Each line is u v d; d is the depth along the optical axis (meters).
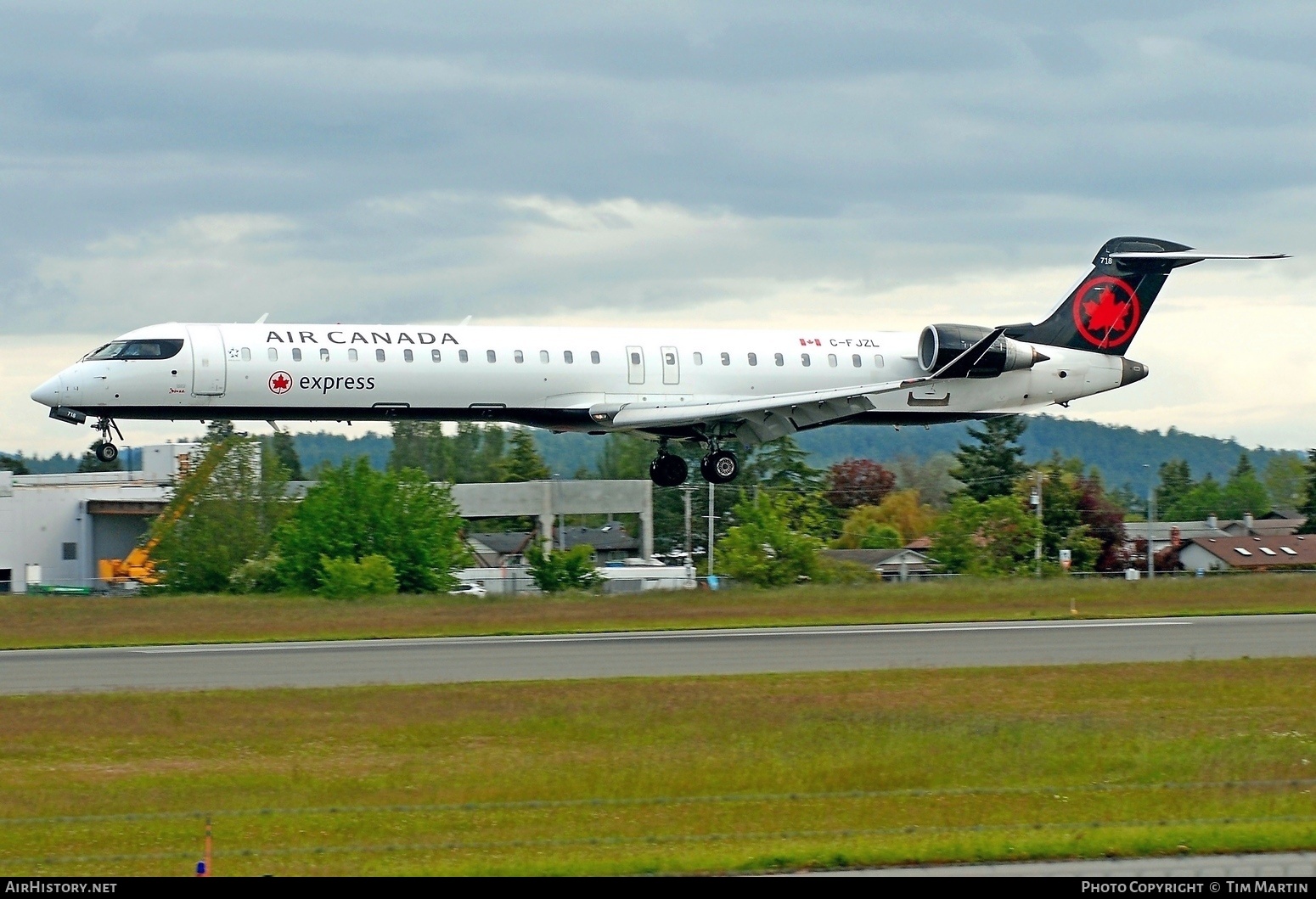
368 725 69.25
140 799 54.31
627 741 65.75
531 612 123.31
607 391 124.88
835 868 45.34
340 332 116.88
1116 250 144.75
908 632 111.12
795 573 187.88
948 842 46.78
